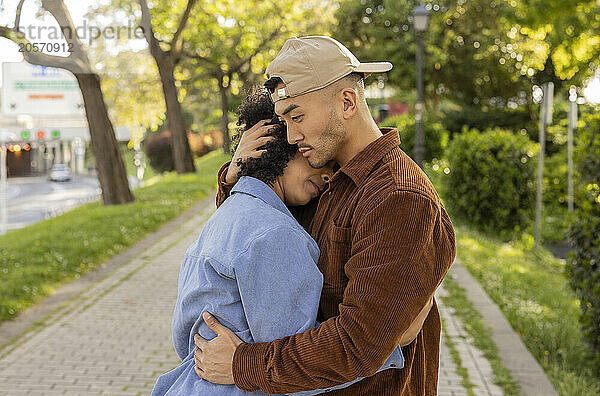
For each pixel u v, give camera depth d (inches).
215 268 67.1
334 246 67.0
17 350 231.1
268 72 67.2
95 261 382.0
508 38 1176.8
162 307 290.0
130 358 223.3
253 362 64.0
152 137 1461.6
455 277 331.0
